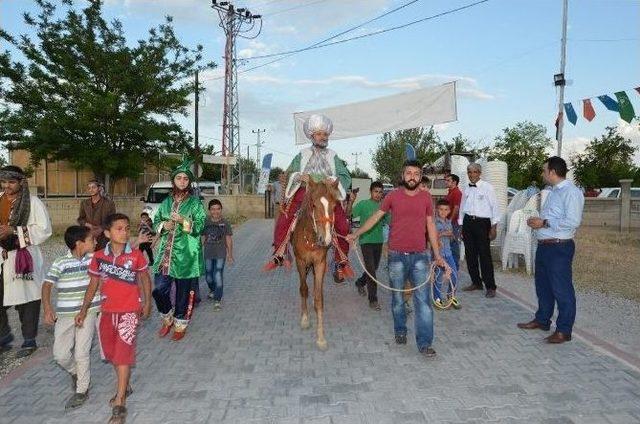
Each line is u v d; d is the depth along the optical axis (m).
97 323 4.80
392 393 4.70
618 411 4.26
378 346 6.04
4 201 5.95
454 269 7.56
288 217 6.81
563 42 11.78
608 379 4.90
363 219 7.86
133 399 4.68
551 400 4.48
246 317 7.49
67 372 5.14
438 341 6.16
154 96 19.59
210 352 5.93
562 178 6.06
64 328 4.68
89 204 7.68
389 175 41.03
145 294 4.59
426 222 5.79
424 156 34.22
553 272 5.99
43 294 4.66
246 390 4.83
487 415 4.23
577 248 14.56
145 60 19.58
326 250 6.27
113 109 18.33
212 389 4.87
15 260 5.81
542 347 5.86
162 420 4.26
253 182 46.53
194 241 6.40
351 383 4.95
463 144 40.12
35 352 6.08
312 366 5.43
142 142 20.11
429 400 4.54
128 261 4.46
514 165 43.72
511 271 10.91
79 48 18.70
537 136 45.84
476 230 8.49
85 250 4.79
